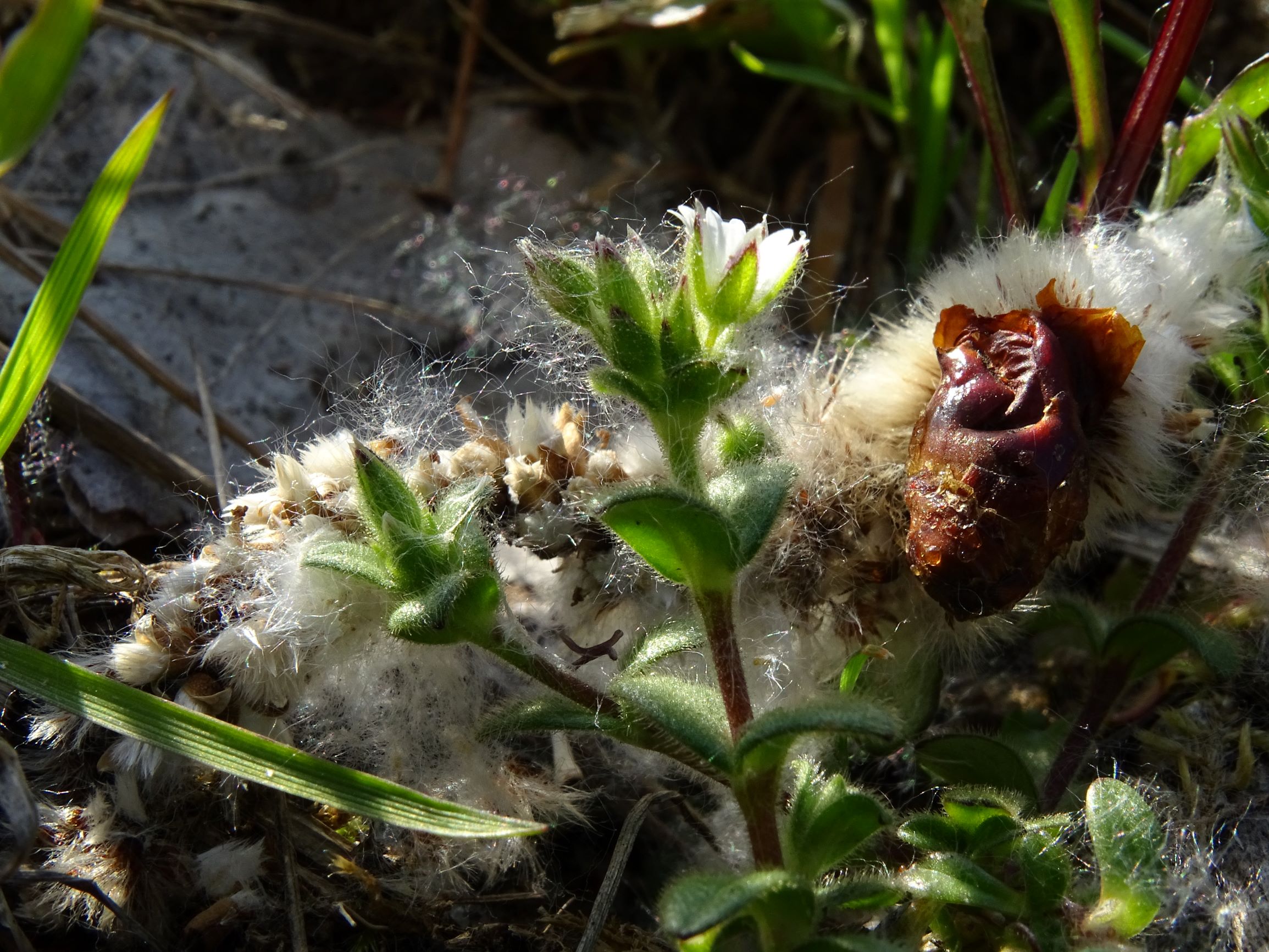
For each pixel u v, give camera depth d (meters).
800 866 0.08
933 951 0.08
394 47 0.16
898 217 0.15
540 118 0.16
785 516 0.09
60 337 0.09
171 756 0.09
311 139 0.16
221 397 0.13
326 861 0.09
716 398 0.08
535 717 0.08
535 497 0.09
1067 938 0.08
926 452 0.08
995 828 0.08
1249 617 0.10
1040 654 0.11
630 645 0.09
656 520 0.07
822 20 0.15
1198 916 0.08
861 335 0.12
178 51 0.16
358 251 0.15
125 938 0.09
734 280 0.07
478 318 0.14
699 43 0.16
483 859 0.09
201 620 0.09
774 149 0.16
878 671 0.09
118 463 0.12
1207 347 0.09
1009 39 0.15
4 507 0.10
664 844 0.10
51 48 0.07
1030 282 0.09
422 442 0.10
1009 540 0.08
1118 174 0.11
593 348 0.10
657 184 0.16
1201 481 0.09
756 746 0.07
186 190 0.15
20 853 0.08
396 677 0.09
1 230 0.13
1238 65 0.14
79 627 0.09
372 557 0.08
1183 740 0.09
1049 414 0.08
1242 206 0.09
